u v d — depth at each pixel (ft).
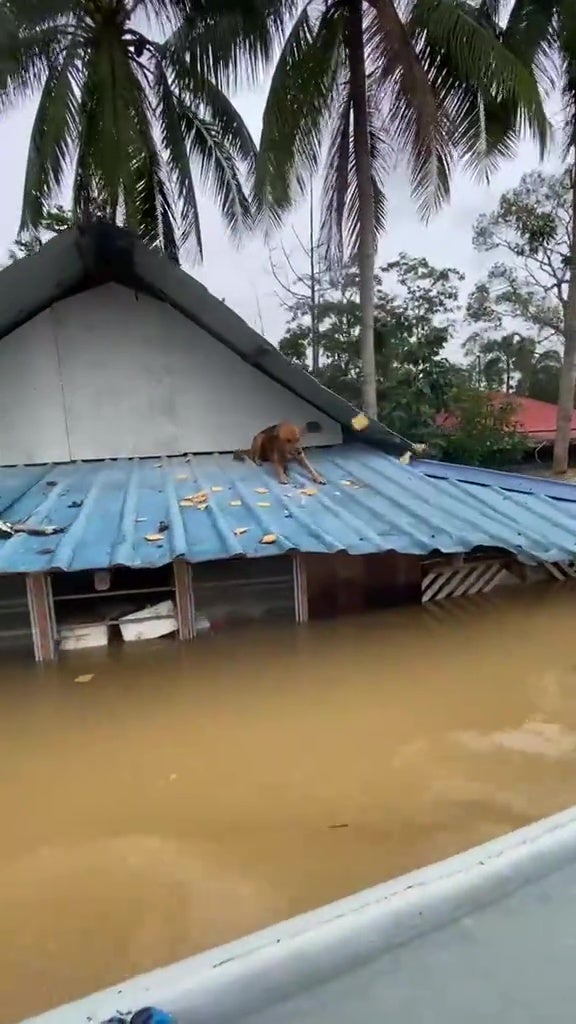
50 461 23.90
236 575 15.61
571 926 4.10
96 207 41.86
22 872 9.14
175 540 13.62
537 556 14.17
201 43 39.27
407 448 23.97
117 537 14.03
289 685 13.98
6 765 11.62
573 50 42.34
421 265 68.28
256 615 15.65
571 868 4.59
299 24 39.78
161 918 8.30
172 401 24.50
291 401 24.86
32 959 7.80
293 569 15.72
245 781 11.09
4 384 23.59
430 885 4.34
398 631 15.75
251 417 24.86
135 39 41.81
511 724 12.52
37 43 39.29
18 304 22.29
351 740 12.14
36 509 16.48
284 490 18.51
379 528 15.06
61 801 10.70
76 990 7.44
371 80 40.63
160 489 18.69
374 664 14.65
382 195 44.83
